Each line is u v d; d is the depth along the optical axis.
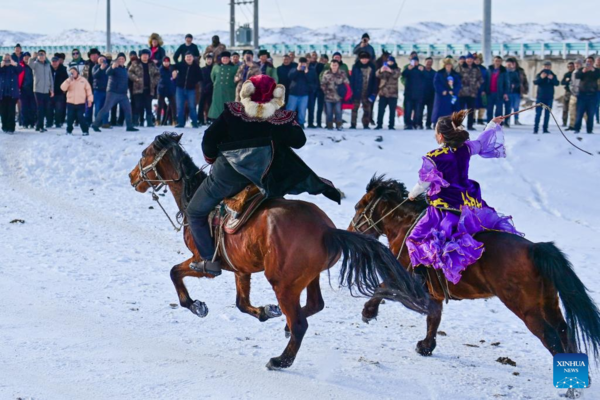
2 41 92.25
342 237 6.80
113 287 10.01
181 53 21.38
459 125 7.25
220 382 6.88
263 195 7.23
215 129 7.28
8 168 18.12
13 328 8.17
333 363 7.45
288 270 6.92
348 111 30.56
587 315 6.30
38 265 10.94
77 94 19.78
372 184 8.12
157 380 6.87
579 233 14.39
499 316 9.29
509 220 7.84
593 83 20.06
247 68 18.59
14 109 20.67
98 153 18.73
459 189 7.19
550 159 18.02
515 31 81.12
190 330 8.41
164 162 8.17
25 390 6.53
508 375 7.24
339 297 10.07
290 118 7.39
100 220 14.24
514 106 22.55
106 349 7.66
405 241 7.60
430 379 7.08
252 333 8.36
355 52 21.27
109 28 44.72
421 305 6.72
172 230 13.66
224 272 11.05
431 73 20.89
